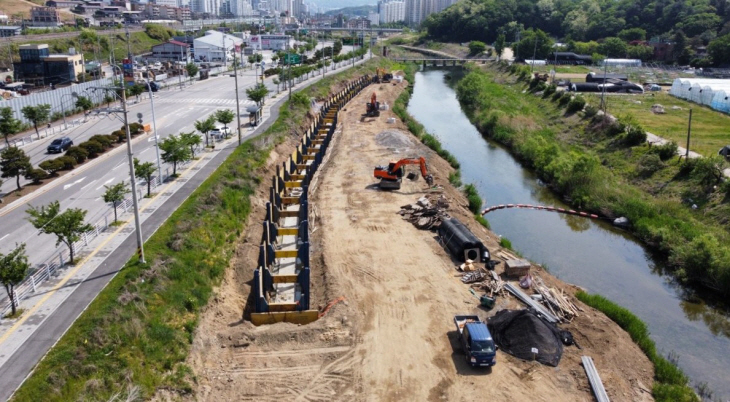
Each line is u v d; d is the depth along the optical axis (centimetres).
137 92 9712
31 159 6150
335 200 5678
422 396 2827
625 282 4378
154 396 2588
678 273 4406
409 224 5044
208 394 2778
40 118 7125
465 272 4109
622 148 7169
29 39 13638
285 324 3416
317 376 2962
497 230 5334
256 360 3069
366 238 4719
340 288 3844
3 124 6209
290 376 2956
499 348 3203
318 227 4988
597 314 3606
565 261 4706
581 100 9325
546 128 8956
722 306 4059
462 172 7262
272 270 4253
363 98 12119
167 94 10881
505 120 9225
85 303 3058
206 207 4544
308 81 12756
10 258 2867
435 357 3128
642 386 2947
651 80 14238
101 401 2388
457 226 4588
